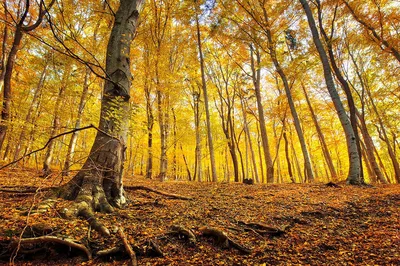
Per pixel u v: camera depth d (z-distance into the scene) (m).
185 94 20.42
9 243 3.45
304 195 7.21
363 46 14.50
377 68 14.50
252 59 16.39
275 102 21.03
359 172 9.02
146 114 15.37
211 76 19.42
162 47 14.36
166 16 14.34
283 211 5.54
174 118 18.89
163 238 4.00
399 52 10.38
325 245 3.89
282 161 37.28
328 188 8.34
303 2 10.31
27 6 3.45
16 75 14.02
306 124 23.66
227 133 16.58
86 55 10.15
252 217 5.15
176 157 21.45
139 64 14.52
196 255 3.70
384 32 10.75
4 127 8.85
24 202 4.90
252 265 3.41
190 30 15.63
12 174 9.92
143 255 3.65
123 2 6.52
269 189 8.93
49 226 3.78
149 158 16.20
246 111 19.70
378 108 17.91
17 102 12.01
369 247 3.70
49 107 10.70
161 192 7.02
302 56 11.26
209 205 6.09
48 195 4.89
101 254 3.54
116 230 4.09
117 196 5.41
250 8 12.74
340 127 24.36
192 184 11.16
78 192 5.01
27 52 13.00
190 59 16.69
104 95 5.72
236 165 15.50
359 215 5.21
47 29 10.04
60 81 10.89
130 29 6.26
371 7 10.98
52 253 3.52
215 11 12.68
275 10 11.90
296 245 3.97
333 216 5.24
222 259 3.58
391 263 3.16
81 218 4.31
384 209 5.35
